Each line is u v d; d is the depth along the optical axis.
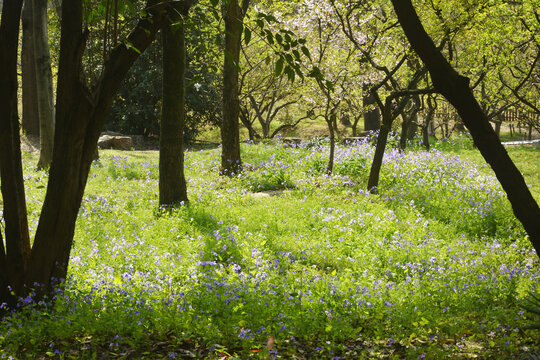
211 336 5.84
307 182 16.97
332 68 19.33
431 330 6.42
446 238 12.27
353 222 12.22
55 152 6.90
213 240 10.22
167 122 13.81
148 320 6.19
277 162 18.80
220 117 33.12
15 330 5.74
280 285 7.78
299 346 5.95
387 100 15.25
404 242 10.91
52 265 7.05
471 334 6.64
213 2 5.12
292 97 36.81
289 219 12.74
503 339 6.12
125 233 11.27
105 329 5.84
